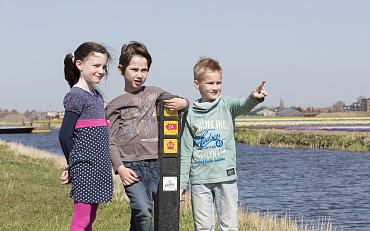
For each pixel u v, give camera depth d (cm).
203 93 668
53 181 1791
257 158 4303
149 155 622
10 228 1007
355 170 3288
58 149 5744
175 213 611
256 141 6444
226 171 657
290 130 7219
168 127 609
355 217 1695
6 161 2439
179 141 612
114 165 611
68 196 1418
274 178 2892
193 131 664
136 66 618
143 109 625
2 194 1423
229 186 659
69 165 584
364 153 4725
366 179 2820
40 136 10962
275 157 4375
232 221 656
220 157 657
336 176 2975
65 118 579
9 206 1259
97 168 584
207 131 657
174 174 610
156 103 632
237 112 655
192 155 667
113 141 616
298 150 5209
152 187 622
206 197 661
